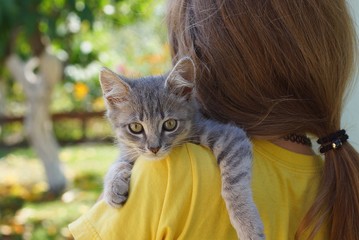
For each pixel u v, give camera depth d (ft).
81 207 5.70
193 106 2.03
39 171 7.71
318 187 1.79
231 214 1.72
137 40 10.05
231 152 1.78
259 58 1.77
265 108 1.79
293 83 1.80
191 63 1.88
